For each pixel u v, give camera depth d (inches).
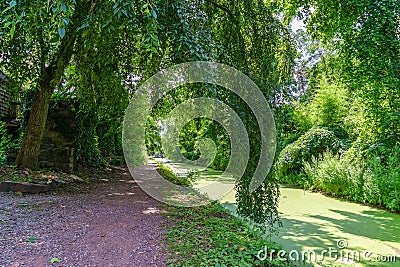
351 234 145.9
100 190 207.6
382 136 230.1
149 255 90.4
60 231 108.4
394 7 212.4
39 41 175.8
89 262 83.0
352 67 235.5
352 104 323.0
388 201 208.2
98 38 149.6
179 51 125.2
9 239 96.7
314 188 293.0
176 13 130.0
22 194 167.3
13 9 81.4
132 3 102.5
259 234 121.6
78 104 249.1
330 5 246.7
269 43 152.6
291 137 379.2
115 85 226.5
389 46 215.2
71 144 245.1
